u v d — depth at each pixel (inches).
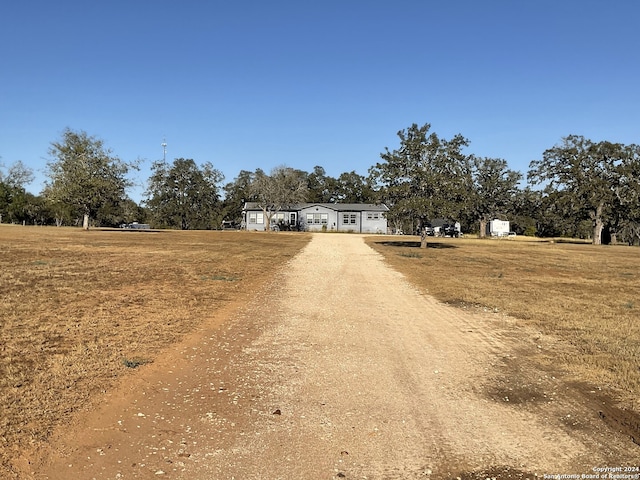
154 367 252.7
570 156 2055.9
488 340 330.6
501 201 2773.1
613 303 481.1
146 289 487.5
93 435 176.4
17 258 749.9
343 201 4394.7
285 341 317.1
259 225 2896.2
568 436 186.4
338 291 537.3
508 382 246.2
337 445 175.6
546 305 464.8
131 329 324.8
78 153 1813.5
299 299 475.8
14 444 165.2
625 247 1861.5
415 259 983.0
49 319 338.6
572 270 845.2
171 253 936.9
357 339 327.9
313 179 4485.7
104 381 227.6
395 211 1203.9
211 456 165.5
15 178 3063.5
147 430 182.9
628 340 327.0
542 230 3368.6
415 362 278.5
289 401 215.5
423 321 390.6
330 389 231.8
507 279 677.3
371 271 746.8
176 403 209.0
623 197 2031.3
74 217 2982.3
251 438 179.2
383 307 449.1
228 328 346.3
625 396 227.0
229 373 250.7
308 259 912.9
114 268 652.7
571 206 2069.4
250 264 774.5
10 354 257.8
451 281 641.0
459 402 219.1
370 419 198.7
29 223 3070.9
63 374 232.1
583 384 243.4
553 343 321.7
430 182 1169.4
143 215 3595.0
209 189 3262.8
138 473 153.6
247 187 3233.3
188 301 434.0
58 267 641.6
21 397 202.7
